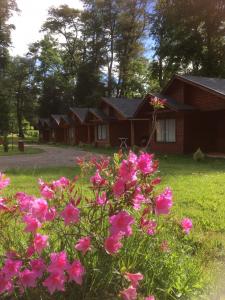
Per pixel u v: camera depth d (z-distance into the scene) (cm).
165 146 2344
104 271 303
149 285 326
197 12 3797
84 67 5538
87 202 312
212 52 3912
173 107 2120
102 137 3388
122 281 301
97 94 5322
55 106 5853
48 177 1241
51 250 307
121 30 5547
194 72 3969
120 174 290
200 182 1096
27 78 6831
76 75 5781
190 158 1934
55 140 5009
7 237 327
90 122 3538
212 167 1509
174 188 990
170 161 1814
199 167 1514
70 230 319
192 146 2214
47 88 5878
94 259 304
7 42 5566
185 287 344
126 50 5644
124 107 3030
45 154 2559
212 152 2184
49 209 284
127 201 293
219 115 2230
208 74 3909
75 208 283
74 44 6103
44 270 274
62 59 6369
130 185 290
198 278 368
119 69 5653
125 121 3222
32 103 6850
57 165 1723
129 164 289
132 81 5678
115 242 278
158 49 4241
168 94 2359
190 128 2209
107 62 5712
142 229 323
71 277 264
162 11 4191
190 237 537
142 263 328
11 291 275
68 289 300
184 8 3847
